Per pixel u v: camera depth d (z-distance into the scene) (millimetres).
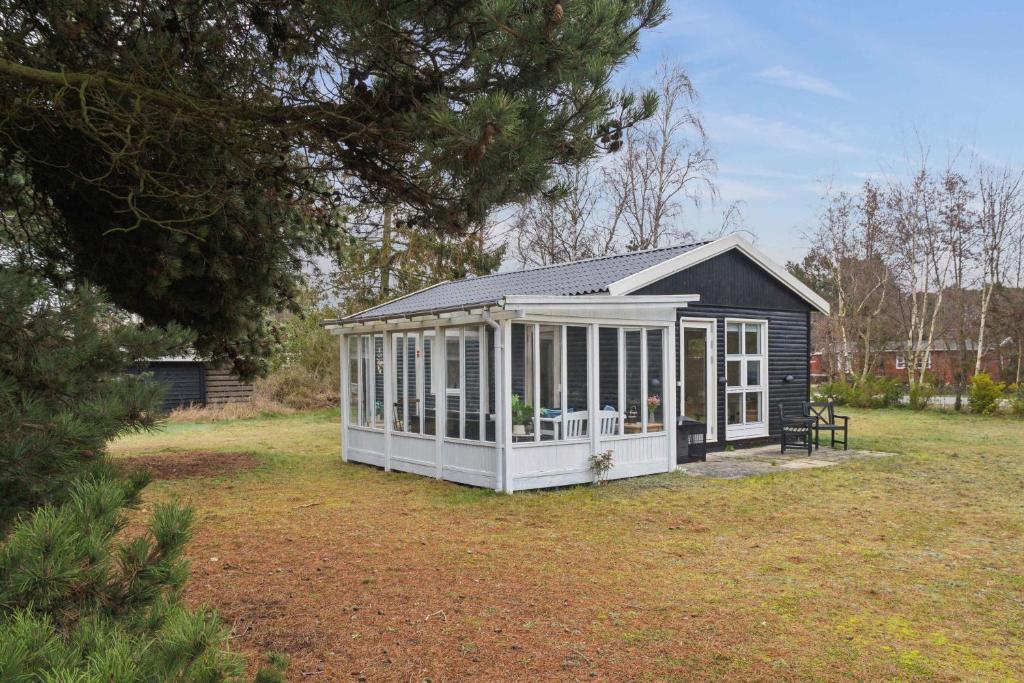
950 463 12492
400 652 4465
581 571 6156
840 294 32344
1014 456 13367
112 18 5785
